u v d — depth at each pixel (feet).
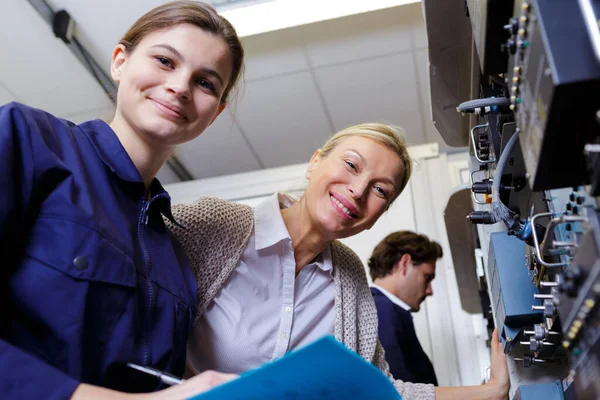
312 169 4.96
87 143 3.41
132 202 3.52
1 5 9.10
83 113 11.27
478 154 5.08
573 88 2.17
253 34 9.65
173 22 3.66
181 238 4.33
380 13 9.39
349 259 5.10
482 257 6.91
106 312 3.05
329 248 4.97
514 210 4.46
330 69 10.38
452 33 4.97
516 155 4.09
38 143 3.01
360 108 11.22
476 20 3.50
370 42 9.89
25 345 2.85
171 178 12.86
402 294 8.35
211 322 4.42
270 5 9.11
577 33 2.24
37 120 3.13
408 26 9.59
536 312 4.55
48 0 9.23
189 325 3.64
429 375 7.36
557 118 2.28
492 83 4.53
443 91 5.77
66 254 2.94
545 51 2.27
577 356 2.64
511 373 5.17
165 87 3.52
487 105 4.00
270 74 10.45
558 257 3.47
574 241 2.79
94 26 9.62
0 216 2.73
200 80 3.63
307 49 10.00
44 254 2.92
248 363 4.49
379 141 4.70
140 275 3.33
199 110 3.60
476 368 10.04
